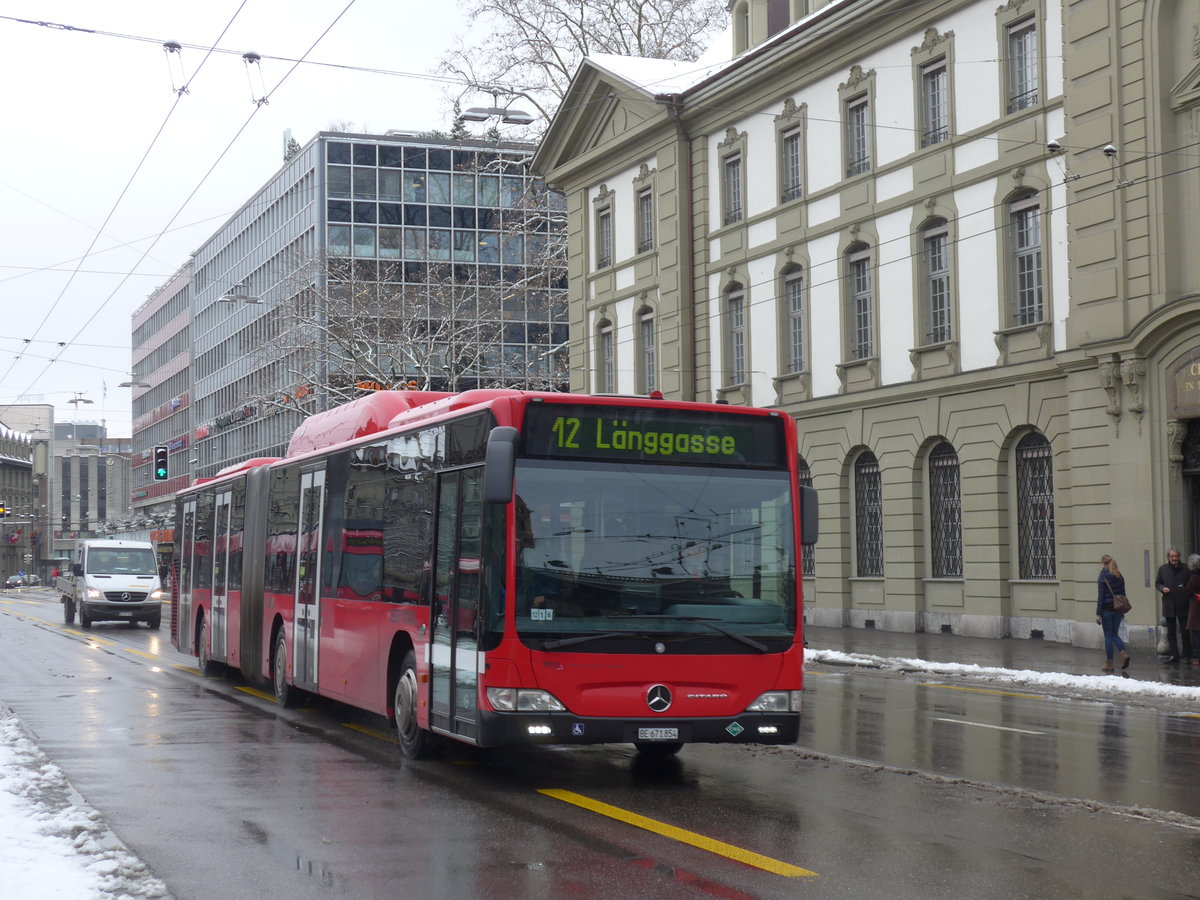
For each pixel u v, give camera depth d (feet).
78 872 25.57
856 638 99.40
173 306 348.79
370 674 46.01
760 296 122.62
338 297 164.45
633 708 35.45
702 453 37.55
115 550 135.44
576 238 150.10
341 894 24.79
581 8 151.43
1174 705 59.72
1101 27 86.53
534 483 35.96
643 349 139.03
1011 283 95.96
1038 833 29.68
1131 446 84.69
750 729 36.35
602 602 35.76
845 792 35.45
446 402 42.73
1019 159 94.43
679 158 131.44
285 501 59.98
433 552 40.24
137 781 37.96
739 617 36.70
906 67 105.19
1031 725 51.60
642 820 31.50
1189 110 82.28
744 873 25.96
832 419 114.32
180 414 341.62
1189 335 81.25
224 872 26.58
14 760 41.09
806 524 38.04
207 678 74.23
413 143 238.89
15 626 138.00
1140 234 83.97
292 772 39.65
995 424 96.99
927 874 25.77
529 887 25.04
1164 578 78.33
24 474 554.05
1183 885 24.90
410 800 34.68
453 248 238.07
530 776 38.68
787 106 118.32
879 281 108.47
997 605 96.89
